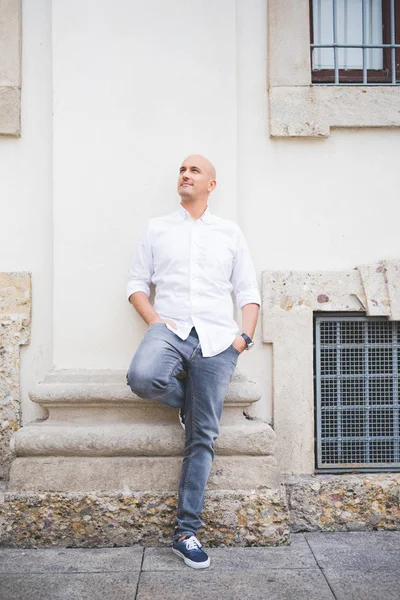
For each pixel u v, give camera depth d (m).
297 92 3.25
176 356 2.77
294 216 3.29
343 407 3.29
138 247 3.00
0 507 2.89
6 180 3.24
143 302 2.91
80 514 2.89
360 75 3.50
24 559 2.75
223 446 2.93
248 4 3.30
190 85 3.19
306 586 2.48
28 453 2.93
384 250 3.31
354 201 3.30
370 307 3.23
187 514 2.73
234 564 2.69
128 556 2.77
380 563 2.69
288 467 3.21
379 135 3.31
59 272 3.15
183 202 3.02
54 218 3.15
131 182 3.17
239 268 3.02
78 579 2.54
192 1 3.19
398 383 3.35
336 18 3.48
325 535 3.04
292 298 3.23
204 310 2.85
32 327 3.23
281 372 3.22
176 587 2.47
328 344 3.30
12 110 3.21
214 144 3.19
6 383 3.19
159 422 3.01
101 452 2.92
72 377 3.07
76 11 3.17
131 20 3.18
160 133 3.18
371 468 3.28
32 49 3.26
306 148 3.30
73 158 3.16
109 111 3.17
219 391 2.76
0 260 3.23
